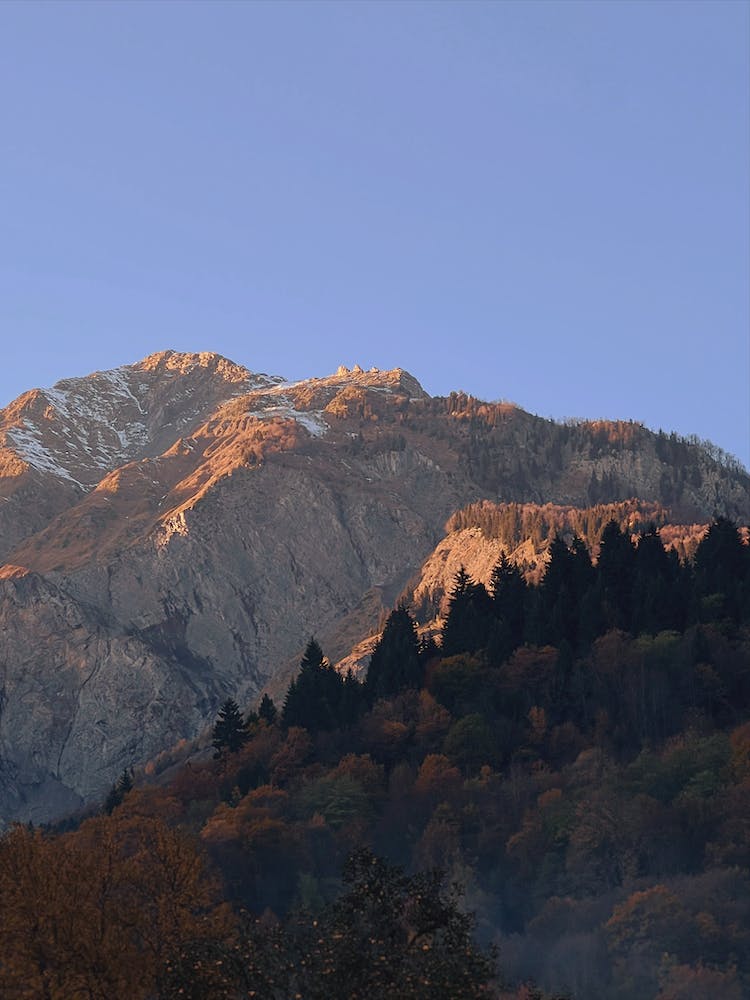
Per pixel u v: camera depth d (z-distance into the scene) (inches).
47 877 3393.2
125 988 3277.6
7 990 3198.8
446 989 2662.4
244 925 3051.2
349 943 2763.3
